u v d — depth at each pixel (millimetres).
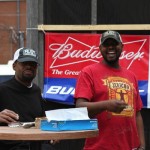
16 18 35250
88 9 5910
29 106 4141
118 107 3711
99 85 3977
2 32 34250
